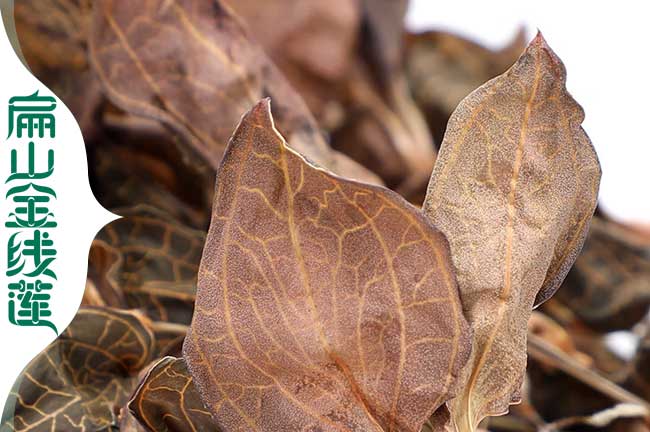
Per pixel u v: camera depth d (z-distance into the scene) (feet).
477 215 0.60
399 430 0.58
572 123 0.61
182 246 0.80
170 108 0.79
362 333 0.57
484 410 0.60
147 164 0.85
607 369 1.06
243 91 0.79
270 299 0.58
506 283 0.59
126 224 0.80
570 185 0.61
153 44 0.79
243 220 0.57
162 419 0.62
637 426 0.85
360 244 0.57
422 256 0.56
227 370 0.58
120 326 0.73
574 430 0.86
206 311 0.58
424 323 0.57
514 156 0.60
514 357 0.60
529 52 0.60
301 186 0.57
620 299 1.04
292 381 0.58
